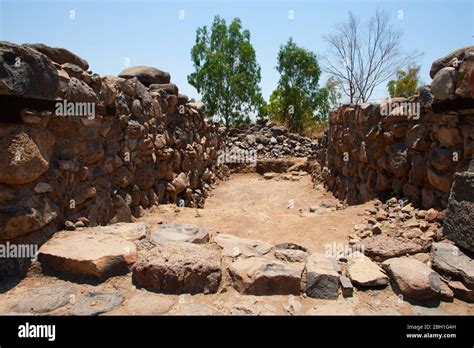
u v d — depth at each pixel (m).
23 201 2.54
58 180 2.97
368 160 4.94
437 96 3.16
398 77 18.81
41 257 2.56
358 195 5.61
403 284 2.38
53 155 2.96
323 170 8.55
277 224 4.56
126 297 2.30
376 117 4.66
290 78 15.77
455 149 3.12
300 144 13.49
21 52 2.44
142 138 4.78
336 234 3.96
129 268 2.59
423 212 3.47
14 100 2.39
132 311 2.13
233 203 7.88
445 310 2.26
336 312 2.19
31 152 2.56
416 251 2.90
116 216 4.04
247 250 2.97
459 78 2.91
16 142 2.44
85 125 3.35
